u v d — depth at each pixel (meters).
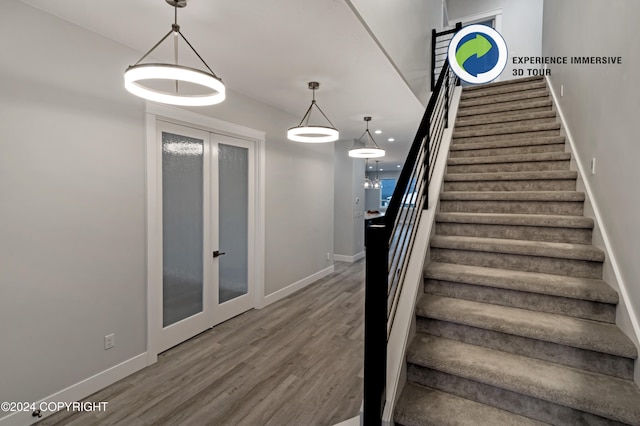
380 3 2.44
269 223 4.15
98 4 1.90
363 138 6.30
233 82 3.19
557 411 1.35
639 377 1.35
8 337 1.85
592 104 2.23
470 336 1.73
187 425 1.93
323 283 5.22
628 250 1.58
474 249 2.11
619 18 1.80
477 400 1.49
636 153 1.54
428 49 4.36
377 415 1.28
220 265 3.50
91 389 2.23
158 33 2.24
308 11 1.97
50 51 2.00
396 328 1.69
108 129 2.32
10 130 1.84
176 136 2.95
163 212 2.84
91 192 2.23
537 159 2.77
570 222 2.07
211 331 3.30
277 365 2.63
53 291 2.04
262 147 3.92
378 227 1.29
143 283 2.58
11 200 1.85
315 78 3.07
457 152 3.31
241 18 2.05
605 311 1.64
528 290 1.76
